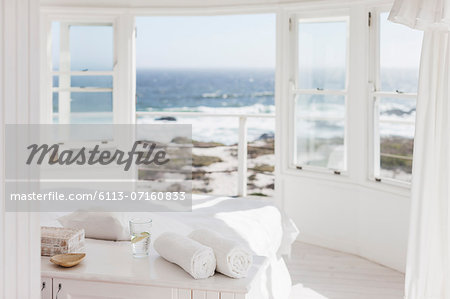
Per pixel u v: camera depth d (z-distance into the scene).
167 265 2.53
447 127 2.74
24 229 1.92
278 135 5.44
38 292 2.00
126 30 5.72
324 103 5.19
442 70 2.78
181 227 3.25
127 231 2.94
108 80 5.80
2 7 1.79
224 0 5.49
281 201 5.48
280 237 3.78
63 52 5.75
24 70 1.89
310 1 5.09
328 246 5.15
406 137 4.49
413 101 4.41
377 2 4.62
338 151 5.13
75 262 2.47
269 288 3.27
